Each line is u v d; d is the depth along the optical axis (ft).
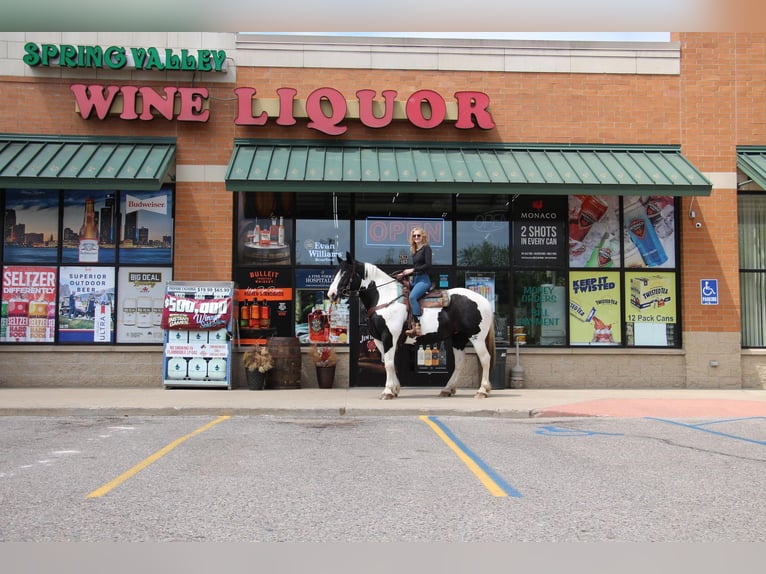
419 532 16.08
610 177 47.85
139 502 18.66
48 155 47.75
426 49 51.98
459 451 26.55
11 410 37.01
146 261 50.37
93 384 49.26
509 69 52.16
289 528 16.37
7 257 49.96
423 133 51.55
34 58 49.47
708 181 48.14
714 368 51.06
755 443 28.55
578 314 51.49
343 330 50.75
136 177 45.55
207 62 50.11
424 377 50.83
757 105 52.75
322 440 28.99
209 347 47.91
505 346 51.06
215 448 26.89
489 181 46.75
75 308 49.98
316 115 49.90
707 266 51.60
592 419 36.17
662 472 22.81
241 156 49.01
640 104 52.42
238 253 50.72
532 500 19.07
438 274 51.26
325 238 51.13
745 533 16.12
